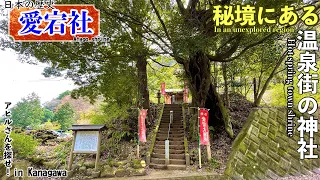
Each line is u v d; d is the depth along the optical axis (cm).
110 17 602
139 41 687
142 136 812
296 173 639
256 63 1061
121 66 704
